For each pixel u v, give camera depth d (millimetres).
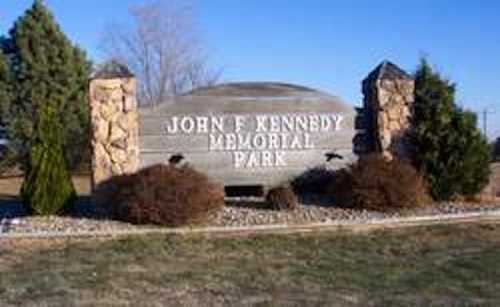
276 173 16797
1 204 20531
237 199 16766
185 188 14438
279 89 16891
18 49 33938
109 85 15789
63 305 9180
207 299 9453
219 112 16531
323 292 9820
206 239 13703
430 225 14930
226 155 16562
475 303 9125
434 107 16984
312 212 15414
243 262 11953
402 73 17281
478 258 12094
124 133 15828
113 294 9750
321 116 17047
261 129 16734
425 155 16781
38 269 11414
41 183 15266
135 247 12984
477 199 17016
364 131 17312
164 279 10641
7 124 33500
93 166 15664
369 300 9336
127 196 14594
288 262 11961
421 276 10797
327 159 17062
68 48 34375
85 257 12273
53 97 33750
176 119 16312
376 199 15492
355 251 12922
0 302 9359
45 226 14219
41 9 34250
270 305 9086
